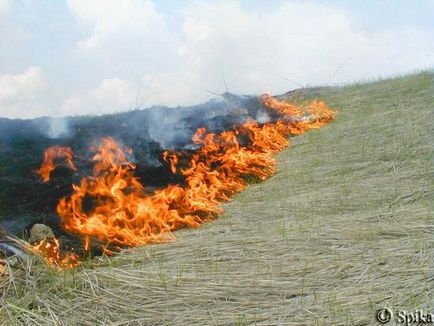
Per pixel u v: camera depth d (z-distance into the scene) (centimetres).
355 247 528
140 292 464
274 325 408
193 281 477
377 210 643
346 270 482
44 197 703
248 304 439
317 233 569
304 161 949
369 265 486
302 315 418
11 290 473
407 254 500
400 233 554
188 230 658
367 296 436
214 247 559
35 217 655
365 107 1277
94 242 621
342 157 923
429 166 798
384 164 842
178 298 453
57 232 636
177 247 582
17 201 685
